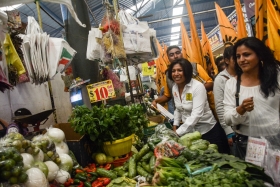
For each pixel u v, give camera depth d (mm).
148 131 2904
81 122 2189
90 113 2266
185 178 1478
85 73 4766
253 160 1830
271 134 1986
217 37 7676
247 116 2082
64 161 1916
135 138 2637
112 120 2207
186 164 1652
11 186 1367
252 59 1988
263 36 3174
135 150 2551
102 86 3660
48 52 2832
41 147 1802
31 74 2756
